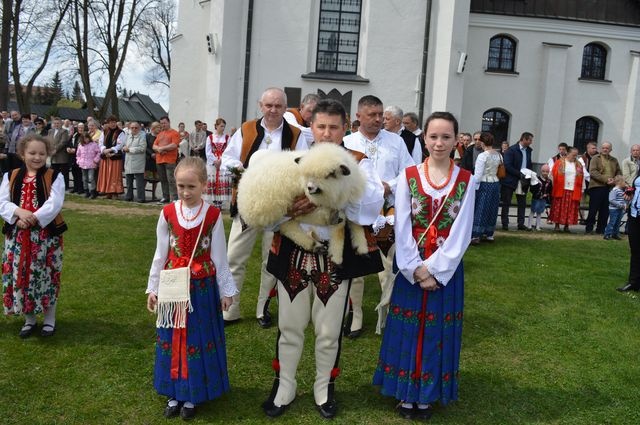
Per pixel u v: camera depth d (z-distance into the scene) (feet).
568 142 72.95
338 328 11.61
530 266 25.89
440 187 11.45
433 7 57.11
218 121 36.47
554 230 38.86
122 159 41.52
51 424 11.19
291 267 11.44
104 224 30.81
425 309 11.32
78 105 194.80
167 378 11.37
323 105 11.97
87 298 18.47
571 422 12.14
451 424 11.78
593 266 26.61
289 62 57.31
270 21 56.75
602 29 71.51
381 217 14.32
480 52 70.85
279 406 11.82
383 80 57.67
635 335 17.52
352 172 10.57
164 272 11.35
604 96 72.79
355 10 58.44
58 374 13.19
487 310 19.21
